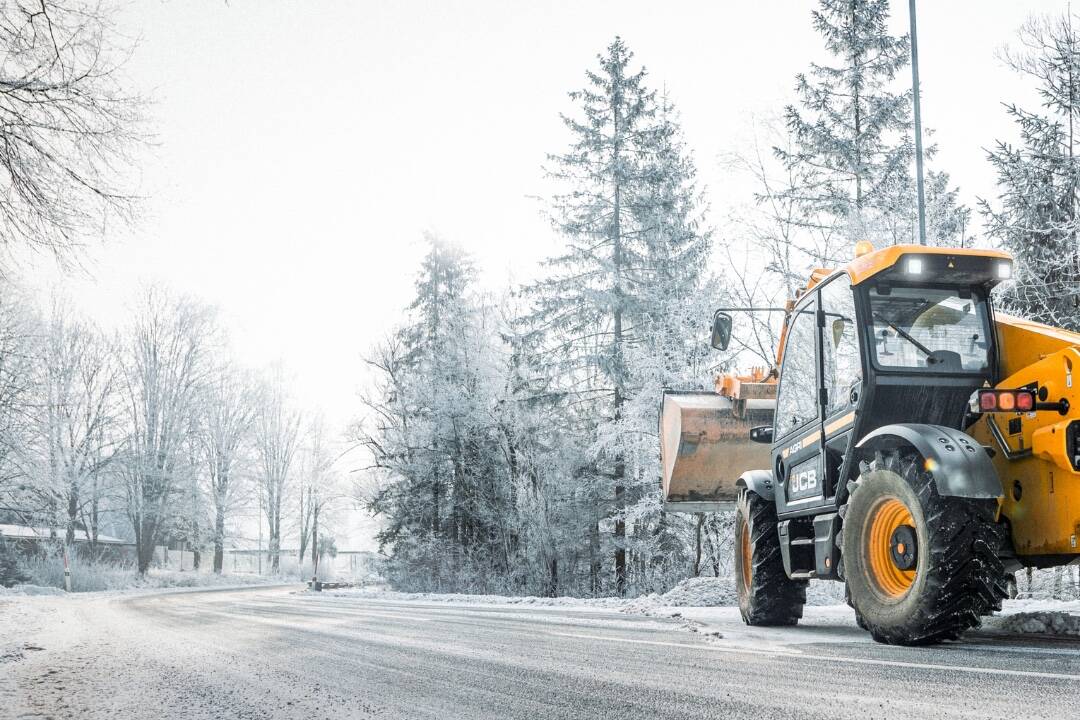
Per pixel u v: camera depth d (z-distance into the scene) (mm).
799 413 7258
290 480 52375
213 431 46094
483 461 27219
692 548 22781
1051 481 5152
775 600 7438
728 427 10344
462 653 5574
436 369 29375
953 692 3459
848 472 6176
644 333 24484
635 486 23656
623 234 27000
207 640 7184
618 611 10391
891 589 5480
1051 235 19906
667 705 3441
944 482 4973
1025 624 6004
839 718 3043
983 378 5977
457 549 27578
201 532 45844
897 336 6074
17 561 31672
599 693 3807
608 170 27031
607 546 24516
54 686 4527
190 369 41125
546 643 6121
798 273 20922
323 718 3438
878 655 4766
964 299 6152
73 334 36344
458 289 34844
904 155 21500
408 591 27250
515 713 3412
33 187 7395
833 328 6609
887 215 20031
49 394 30797
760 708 3291
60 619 11406
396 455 30562
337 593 22766
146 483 40438
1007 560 5535
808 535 7184
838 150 21531
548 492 24406
